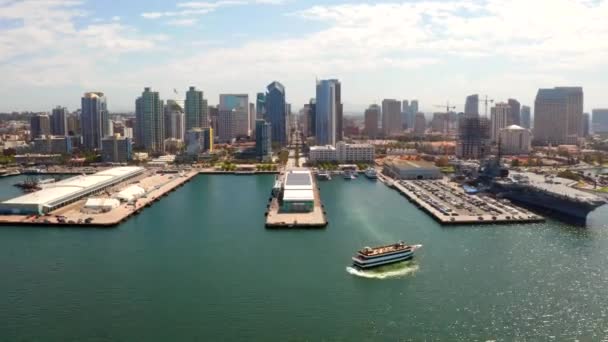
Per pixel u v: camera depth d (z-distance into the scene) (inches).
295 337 7677.2
